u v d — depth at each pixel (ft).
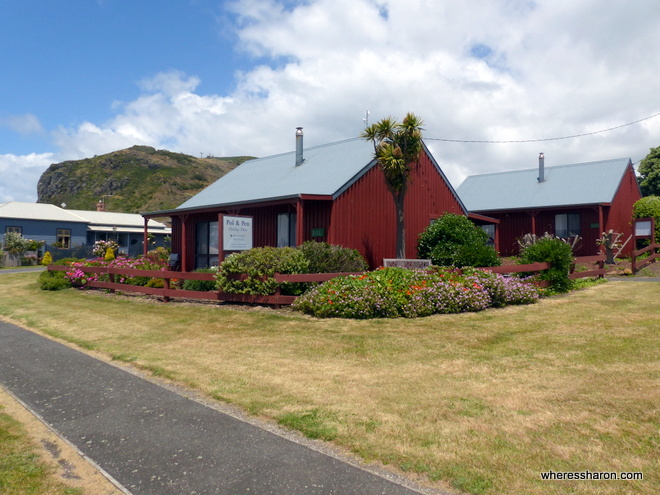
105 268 53.36
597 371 20.88
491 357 23.98
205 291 44.83
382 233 57.98
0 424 17.34
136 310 40.70
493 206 95.61
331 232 52.16
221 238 43.34
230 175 77.36
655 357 22.59
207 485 12.89
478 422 16.10
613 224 85.05
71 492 12.79
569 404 17.31
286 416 17.11
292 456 14.30
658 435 14.64
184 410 18.08
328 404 18.16
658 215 86.48
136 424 16.96
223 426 16.57
